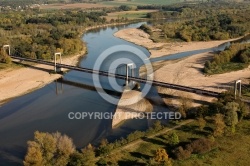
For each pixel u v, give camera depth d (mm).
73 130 96812
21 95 128750
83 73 154000
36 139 77625
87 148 79750
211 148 79500
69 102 119000
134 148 81125
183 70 148875
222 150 79188
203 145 78750
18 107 116562
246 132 87188
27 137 93562
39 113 110188
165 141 84188
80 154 74500
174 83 132500
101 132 94938
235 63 157500
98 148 80438
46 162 73438
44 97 125500
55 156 75188
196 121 94375
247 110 96500
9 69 160375
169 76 141250
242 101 102062
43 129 98125
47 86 138750
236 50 165125
